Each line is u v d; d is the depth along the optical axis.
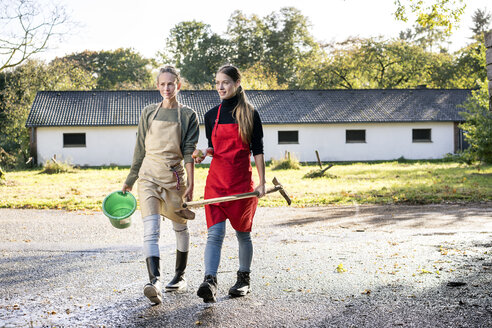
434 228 7.94
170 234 7.62
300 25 64.56
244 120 3.84
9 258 5.77
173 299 4.00
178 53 68.25
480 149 20.84
